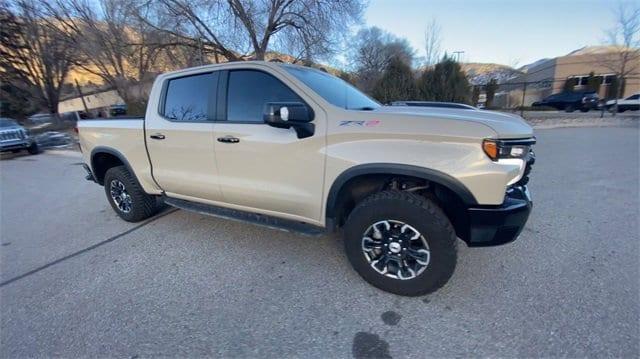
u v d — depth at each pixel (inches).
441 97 585.9
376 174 94.0
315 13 738.8
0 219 185.0
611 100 900.0
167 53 797.9
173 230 151.5
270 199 111.3
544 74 1336.1
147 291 104.0
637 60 824.9
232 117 114.6
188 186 131.4
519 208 86.5
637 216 150.5
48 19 901.8
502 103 1039.6
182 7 718.5
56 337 85.2
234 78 114.7
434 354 75.8
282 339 82.0
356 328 84.9
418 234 91.4
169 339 83.1
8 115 1075.9
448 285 101.1
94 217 178.7
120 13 751.1
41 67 1010.7
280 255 124.1
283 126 100.7
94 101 1488.7
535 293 95.7
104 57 830.5
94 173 170.6
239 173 115.3
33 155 503.5
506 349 76.2
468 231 90.5
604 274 104.0
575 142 383.6
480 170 82.2
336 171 96.2
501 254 118.2
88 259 127.4
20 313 95.4
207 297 99.7
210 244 135.5
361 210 97.8
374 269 99.4
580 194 185.3
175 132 127.6
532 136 92.4
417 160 86.5
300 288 102.7
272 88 107.5
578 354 73.6
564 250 120.2
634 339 77.0
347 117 95.0
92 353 79.6
